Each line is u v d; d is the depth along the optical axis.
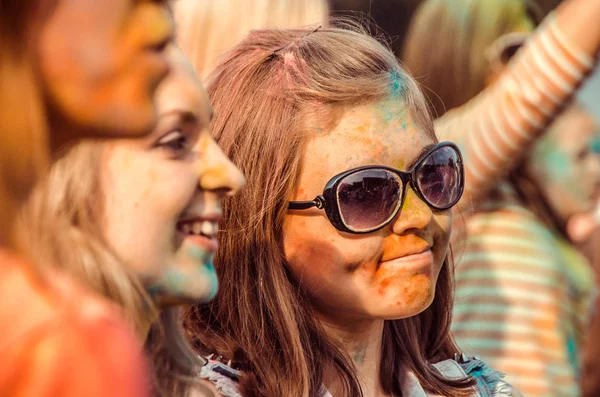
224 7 3.24
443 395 2.19
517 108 2.82
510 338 2.99
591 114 3.37
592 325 3.22
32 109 0.80
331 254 1.87
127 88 0.84
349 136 1.87
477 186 2.90
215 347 1.97
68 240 0.99
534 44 2.84
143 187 1.13
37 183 0.83
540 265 3.04
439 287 2.28
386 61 1.97
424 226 1.87
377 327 2.04
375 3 4.36
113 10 0.83
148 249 1.13
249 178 1.93
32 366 0.71
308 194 1.88
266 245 1.92
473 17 3.30
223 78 2.05
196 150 1.20
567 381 3.04
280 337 1.92
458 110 3.07
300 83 1.91
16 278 0.77
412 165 1.89
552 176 3.18
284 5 3.27
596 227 3.32
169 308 1.35
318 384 1.93
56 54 0.80
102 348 0.73
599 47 2.79
